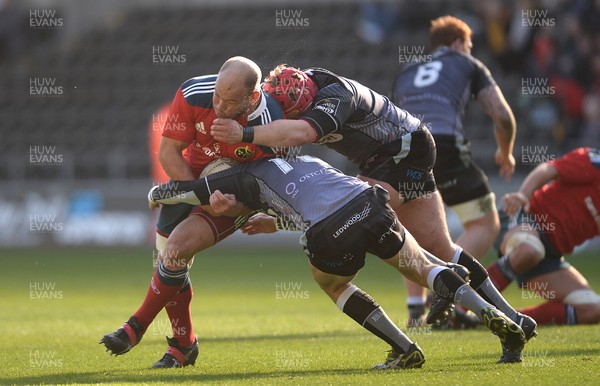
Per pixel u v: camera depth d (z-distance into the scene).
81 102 90.88
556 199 28.52
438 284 18.27
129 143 85.19
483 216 28.22
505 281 28.30
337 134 20.38
